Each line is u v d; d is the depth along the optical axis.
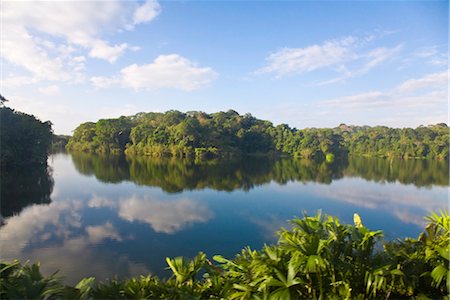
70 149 95.19
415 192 30.50
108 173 42.00
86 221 18.58
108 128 83.62
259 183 35.41
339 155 88.38
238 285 3.99
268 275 3.95
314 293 3.92
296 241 4.24
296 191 30.02
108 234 16.16
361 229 4.50
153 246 14.55
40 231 16.44
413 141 81.75
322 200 25.89
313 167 57.06
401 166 60.84
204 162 61.47
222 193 28.48
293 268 3.81
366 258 4.27
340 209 22.92
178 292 3.96
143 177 38.62
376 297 4.09
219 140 76.06
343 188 32.50
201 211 21.53
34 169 44.12
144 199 25.38
